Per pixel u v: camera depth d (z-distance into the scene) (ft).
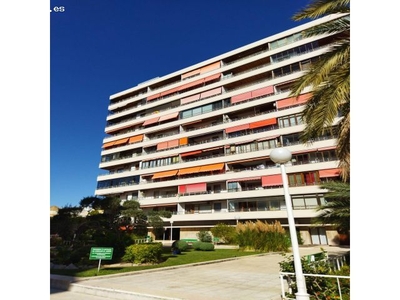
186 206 129.08
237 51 135.03
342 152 27.12
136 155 154.92
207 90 138.41
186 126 143.13
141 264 44.93
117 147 167.22
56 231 55.98
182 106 145.48
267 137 108.27
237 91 125.39
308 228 92.63
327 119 25.35
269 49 123.85
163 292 24.75
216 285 28.68
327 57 26.86
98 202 59.72
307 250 71.31
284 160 18.58
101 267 41.75
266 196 102.06
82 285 28.45
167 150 140.15
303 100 103.55
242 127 116.57
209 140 132.67
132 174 148.77
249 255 61.46
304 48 113.19
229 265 46.34
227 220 112.57
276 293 24.64
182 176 132.05
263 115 112.06
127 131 172.14
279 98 110.32
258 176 105.91
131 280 31.50
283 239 71.05
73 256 44.96
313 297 20.21
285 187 18.42
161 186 133.80
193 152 130.11
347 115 26.71
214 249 78.59
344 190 34.40
